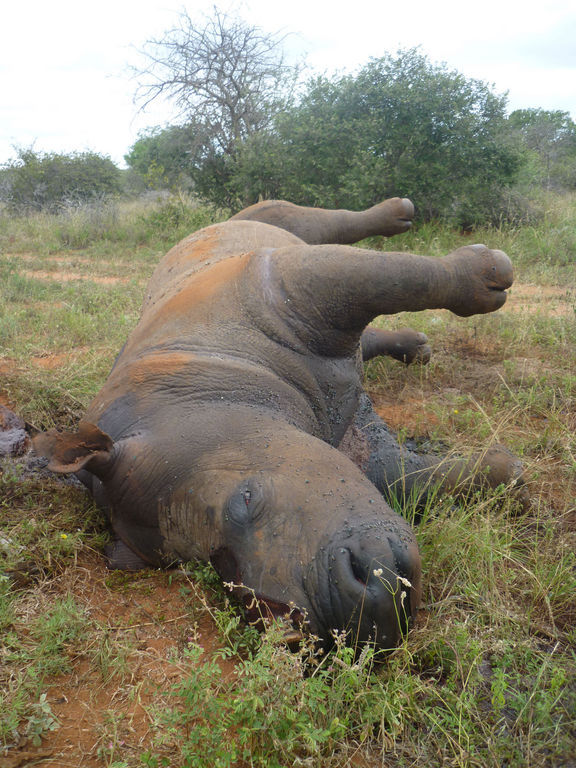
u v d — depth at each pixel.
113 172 25.42
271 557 2.92
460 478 4.46
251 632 3.05
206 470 3.35
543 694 2.84
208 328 4.04
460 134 14.47
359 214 6.62
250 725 2.59
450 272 4.20
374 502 3.04
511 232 13.62
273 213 6.54
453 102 14.39
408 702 2.82
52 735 2.76
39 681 2.96
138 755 2.64
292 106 15.73
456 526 3.93
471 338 7.88
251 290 4.14
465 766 2.62
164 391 3.75
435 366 7.09
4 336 7.80
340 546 2.85
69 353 7.30
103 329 8.10
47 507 4.35
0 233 16.50
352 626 2.80
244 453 3.32
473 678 2.99
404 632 2.95
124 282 11.41
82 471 4.17
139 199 26.03
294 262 4.14
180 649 3.21
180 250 5.47
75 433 3.48
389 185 14.48
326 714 2.73
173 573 3.65
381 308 4.12
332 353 4.20
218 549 3.16
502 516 4.21
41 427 5.52
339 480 3.10
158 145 18.11
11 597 3.49
